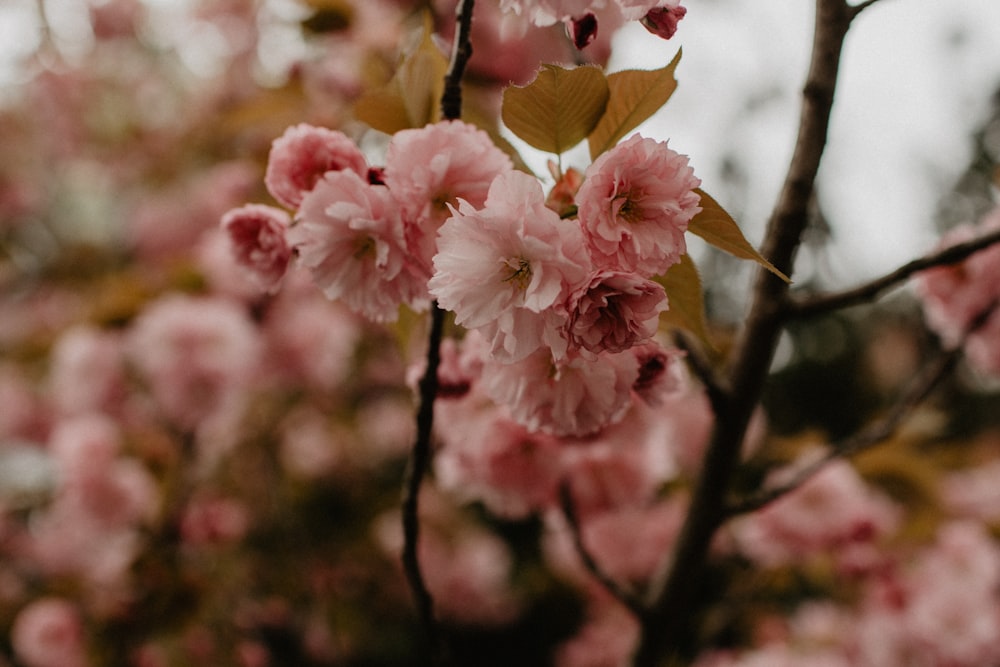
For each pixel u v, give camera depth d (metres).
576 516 0.76
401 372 1.76
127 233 2.08
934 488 1.16
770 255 0.67
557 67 0.56
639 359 0.61
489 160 0.57
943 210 2.08
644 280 0.53
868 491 1.15
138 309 1.29
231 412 1.34
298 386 1.49
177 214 1.88
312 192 0.58
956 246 0.63
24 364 1.61
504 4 0.58
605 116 0.58
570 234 0.54
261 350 1.32
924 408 1.22
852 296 0.66
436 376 0.61
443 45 0.69
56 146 2.08
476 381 0.65
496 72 0.93
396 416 1.81
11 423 1.57
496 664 1.76
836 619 1.25
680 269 0.61
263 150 1.22
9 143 2.10
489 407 0.73
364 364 1.70
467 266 0.54
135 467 1.33
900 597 1.11
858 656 1.20
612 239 0.53
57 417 1.58
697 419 1.04
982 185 2.06
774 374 2.31
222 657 1.25
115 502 1.29
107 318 1.29
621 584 0.72
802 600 1.45
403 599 1.63
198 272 1.31
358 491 1.71
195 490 1.40
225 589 1.32
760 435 1.13
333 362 1.44
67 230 2.24
